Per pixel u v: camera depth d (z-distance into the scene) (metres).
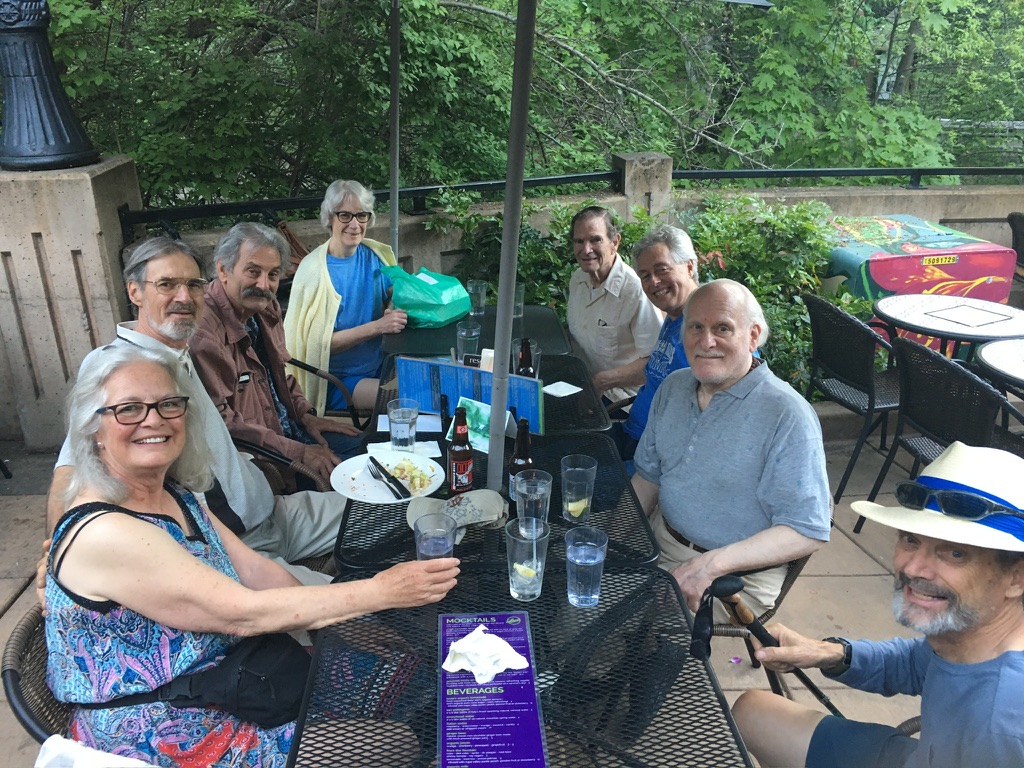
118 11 6.18
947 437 3.21
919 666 1.78
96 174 3.74
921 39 10.77
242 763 1.65
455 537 1.99
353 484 2.28
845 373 3.76
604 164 8.38
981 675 1.39
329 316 3.72
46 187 3.65
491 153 7.57
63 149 3.75
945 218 6.30
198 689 1.64
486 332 3.63
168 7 6.44
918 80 11.64
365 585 1.74
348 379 3.88
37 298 3.81
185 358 2.47
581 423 2.72
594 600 1.79
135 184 4.25
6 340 3.86
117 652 1.61
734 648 2.71
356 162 6.99
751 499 2.20
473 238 5.23
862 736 1.71
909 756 1.53
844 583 3.11
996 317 3.88
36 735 1.49
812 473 2.10
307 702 1.52
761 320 2.19
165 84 6.16
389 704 1.51
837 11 9.71
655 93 9.34
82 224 3.74
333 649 1.66
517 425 2.48
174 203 6.51
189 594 1.61
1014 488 1.40
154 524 1.69
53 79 3.73
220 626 1.65
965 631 1.41
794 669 1.89
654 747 1.41
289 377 3.36
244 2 6.63
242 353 2.93
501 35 7.61
